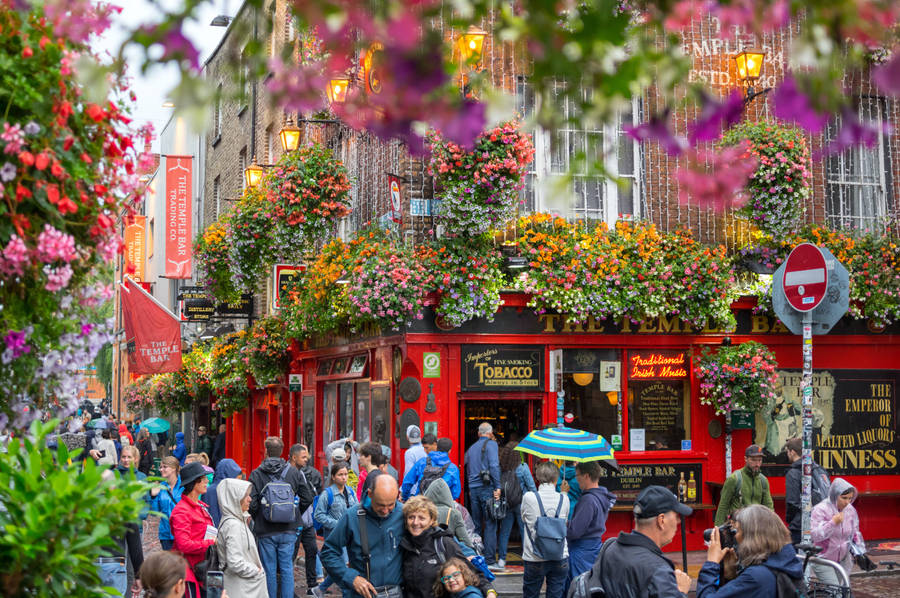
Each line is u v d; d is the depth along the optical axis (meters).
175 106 2.44
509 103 2.38
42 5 3.71
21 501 3.75
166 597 5.25
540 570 9.41
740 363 15.35
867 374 16.48
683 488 15.69
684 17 2.37
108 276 4.22
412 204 15.20
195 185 34.06
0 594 3.65
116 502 3.83
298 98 2.41
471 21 2.41
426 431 14.99
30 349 4.00
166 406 32.28
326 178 17.12
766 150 15.11
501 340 15.24
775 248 15.95
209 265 21.30
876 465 16.45
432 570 6.70
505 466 14.23
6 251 3.66
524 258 15.09
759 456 11.23
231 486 8.29
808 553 7.33
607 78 2.36
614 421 15.60
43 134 3.80
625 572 5.22
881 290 15.88
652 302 14.95
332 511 11.63
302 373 21.33
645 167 15.97
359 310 14.90
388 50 2.16
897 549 15.28
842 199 16.75
